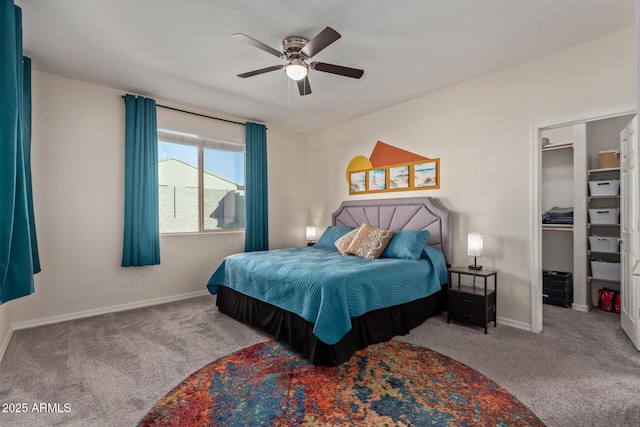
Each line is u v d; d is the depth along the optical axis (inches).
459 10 85.6
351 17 88.6
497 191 123.6
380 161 169.0
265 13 86.9
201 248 165.8
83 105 130.9
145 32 96.0
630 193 101.6
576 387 75.7
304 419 65.1
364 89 140.3
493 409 67.7
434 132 144.6
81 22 90.6
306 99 152.4
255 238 182.1
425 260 124.5
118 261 139.1
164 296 152.5
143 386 77.6
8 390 75.7
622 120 141.3
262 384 78.3
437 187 143.8
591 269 145.8
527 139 115.3
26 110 109.4
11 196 70.4
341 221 186.1
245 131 183.2
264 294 109.2
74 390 75.8
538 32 96.3
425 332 111.8
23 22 90.2
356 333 94.7
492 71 123.1
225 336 109.3
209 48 105.7
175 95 146.9
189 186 165.6
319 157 207.5
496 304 122.1
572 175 155.6
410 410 67.6
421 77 128.1
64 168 126.4
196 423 64.2
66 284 126.6
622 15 88.2
